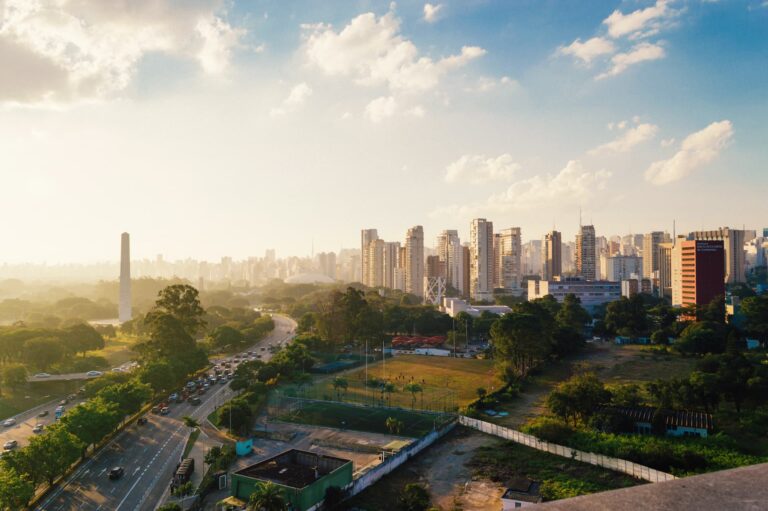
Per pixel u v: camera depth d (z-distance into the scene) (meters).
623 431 84.69
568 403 88.94
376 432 96.31
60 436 73.44
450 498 67.06
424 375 143.88
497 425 93.38
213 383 139.25
